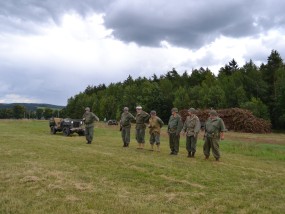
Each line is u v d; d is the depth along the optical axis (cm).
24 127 3625
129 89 8425
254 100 5375
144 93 7631
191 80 9419
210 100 5966
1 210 609
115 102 8912
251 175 1015
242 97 5675
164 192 784
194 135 1359
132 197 727
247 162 1331
